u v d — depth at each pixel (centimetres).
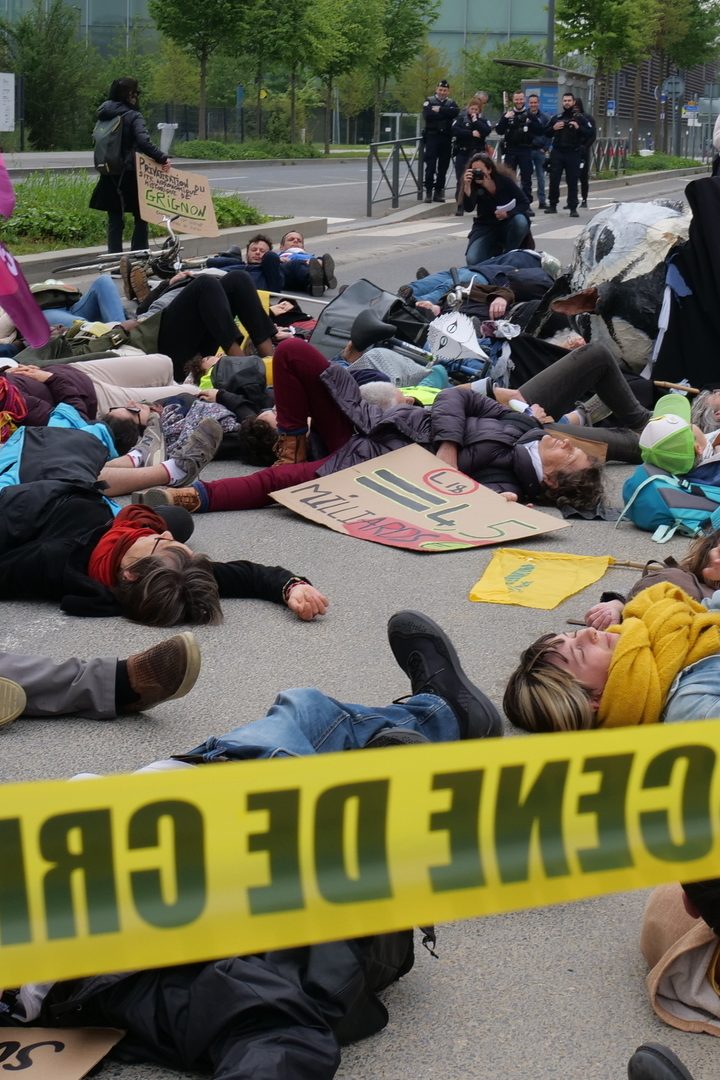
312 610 505
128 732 408
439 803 190
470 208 1312
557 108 3003
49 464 577
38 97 3700
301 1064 238
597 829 199
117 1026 261
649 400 806
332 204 2345
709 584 477
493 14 5428
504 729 396
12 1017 266
